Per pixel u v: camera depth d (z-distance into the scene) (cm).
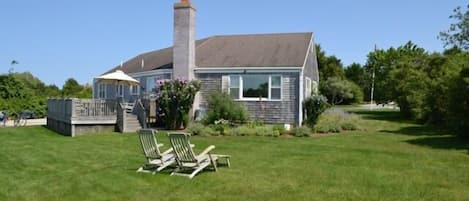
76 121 1808
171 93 2041
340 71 5838
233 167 1020
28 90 3819
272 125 2042
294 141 1534
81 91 4531
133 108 2116
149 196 758
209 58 2409
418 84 2670
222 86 2256
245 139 1599
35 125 2458
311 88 2527
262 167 1017
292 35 2577
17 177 914
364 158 1141
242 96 2228
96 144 1480
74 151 1302
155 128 2058
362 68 6450
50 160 1134
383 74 4831
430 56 2977
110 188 815
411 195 754
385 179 878
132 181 872
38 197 754
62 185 838
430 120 2316
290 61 2178
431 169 984
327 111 2733
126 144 1477
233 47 2525
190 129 1795
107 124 1944
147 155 991
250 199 734
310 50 2469
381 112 3991
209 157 978
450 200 725
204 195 762
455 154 1209
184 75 2264
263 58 2277
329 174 930
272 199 733
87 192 786
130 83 2292
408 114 3095
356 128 2023
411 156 1172
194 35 2320
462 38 2238
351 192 775
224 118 2017
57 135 1847
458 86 1570
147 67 2739
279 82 2158
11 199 742
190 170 972
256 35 2683
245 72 2208
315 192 776
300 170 977
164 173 951
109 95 3203
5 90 3591
